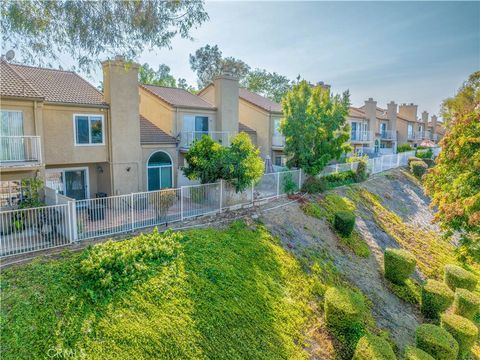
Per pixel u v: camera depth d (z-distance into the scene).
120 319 8.43
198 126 25.17
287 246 14.96
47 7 9.25
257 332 9.90
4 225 10.58
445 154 16.78
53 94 17.67
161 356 8.05
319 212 19.39
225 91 25.89
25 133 14.85
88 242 11.86
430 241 22.45
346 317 10.86
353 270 15.55
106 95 18.80
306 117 22.36
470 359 12.48
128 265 10.05
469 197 14.42
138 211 13.41
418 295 15.35
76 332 7.78
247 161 16.98
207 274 11.00
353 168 28.50
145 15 9.98
